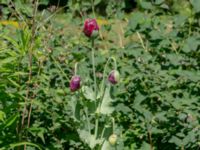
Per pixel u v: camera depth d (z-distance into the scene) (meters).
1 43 4.78
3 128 4.41
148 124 5.09
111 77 4.52
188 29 5.83
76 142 5.09
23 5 5.29
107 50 5.93
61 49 5.68
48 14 5.65
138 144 5.20
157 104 5.29
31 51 4.77
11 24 5.57
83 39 6.04
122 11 6.29
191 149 5.07
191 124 5.06
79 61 5.67
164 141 5.18
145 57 5.48
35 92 4.96
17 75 4.71
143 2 5.94
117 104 5.19
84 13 6.34
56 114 5.14
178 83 5.36
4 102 4.54
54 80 5.47
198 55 5.73
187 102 5.08
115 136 4.55
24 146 4.70
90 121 5.14
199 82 5.27
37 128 4.70
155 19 5.82
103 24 6.16
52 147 5.02
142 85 5.30
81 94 4.59
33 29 4.77
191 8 6.00
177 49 5.79
